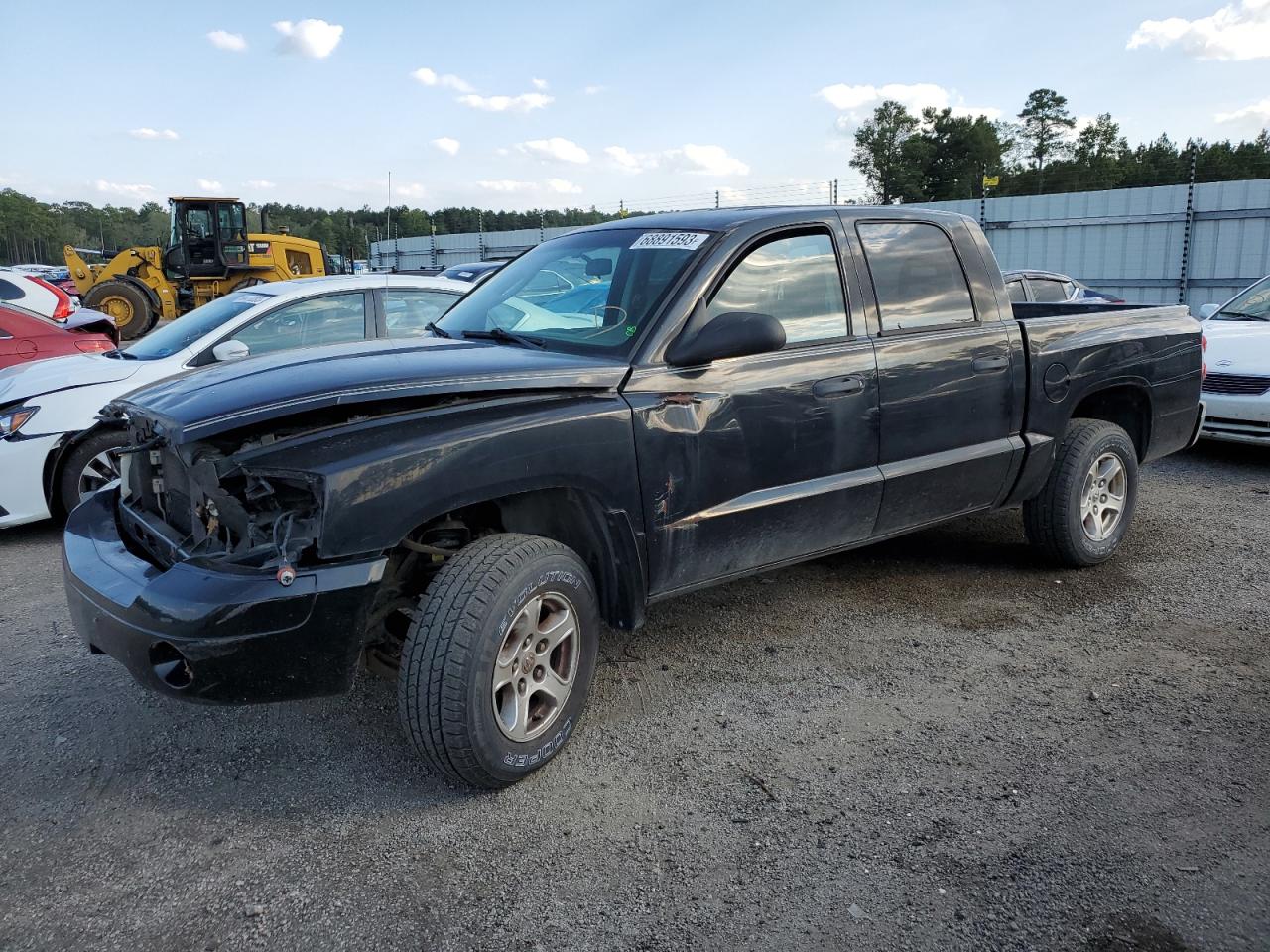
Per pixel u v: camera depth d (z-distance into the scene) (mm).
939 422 4059
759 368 3488
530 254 4312
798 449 3594
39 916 2426
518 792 2969
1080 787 2920
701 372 3340
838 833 2717
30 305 9422
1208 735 3225
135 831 2805
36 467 5613
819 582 4809
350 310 6590
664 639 4141
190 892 2516
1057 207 20188
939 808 2828
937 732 3293
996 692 3590
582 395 3096
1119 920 2330
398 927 2363
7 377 6027
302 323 6418
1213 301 18562
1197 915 2344
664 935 2314
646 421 3168
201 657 2578
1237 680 3637
